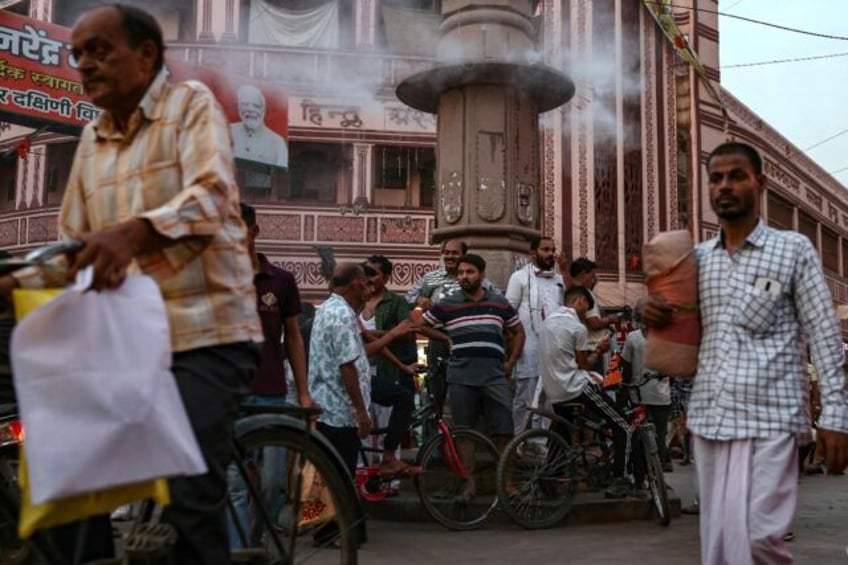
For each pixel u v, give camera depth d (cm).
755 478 288
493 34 763
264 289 471
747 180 303
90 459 207
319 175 1903
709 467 303
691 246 313
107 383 210
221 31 1873
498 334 639
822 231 3122
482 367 630
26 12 1933
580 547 545
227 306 250
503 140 761
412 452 752
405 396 615
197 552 250
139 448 212
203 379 246
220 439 249
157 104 249
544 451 623
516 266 763
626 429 660
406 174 1923
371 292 716
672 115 2156
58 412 207
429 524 632
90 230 264
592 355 695
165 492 222
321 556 378
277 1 1930
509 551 529
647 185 2077
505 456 611
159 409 215
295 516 314
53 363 208
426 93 796
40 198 1895
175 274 244
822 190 3075
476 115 761
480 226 755
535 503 619
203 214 229
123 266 213
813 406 1080
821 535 627
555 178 1930
